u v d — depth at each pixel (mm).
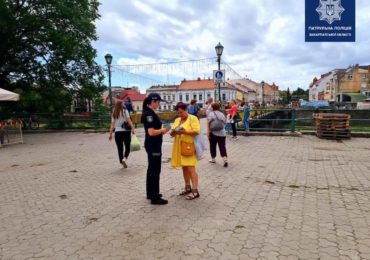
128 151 8555
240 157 9586
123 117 8281
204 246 3836
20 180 7590
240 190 6125
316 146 11492
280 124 26984
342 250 3668
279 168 8016
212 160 8789
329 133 13367
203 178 7086
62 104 22703
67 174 8023
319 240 3930
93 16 25141
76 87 24656
